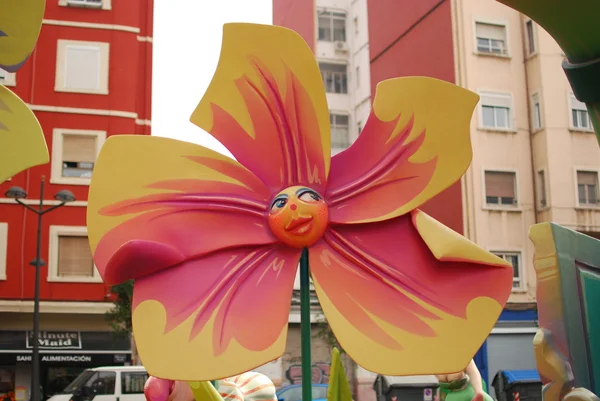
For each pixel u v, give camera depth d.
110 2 20.56
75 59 20.12
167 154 3.34
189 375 3.00
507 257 20.58
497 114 21.23
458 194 20.78
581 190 20.92
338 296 3.28
